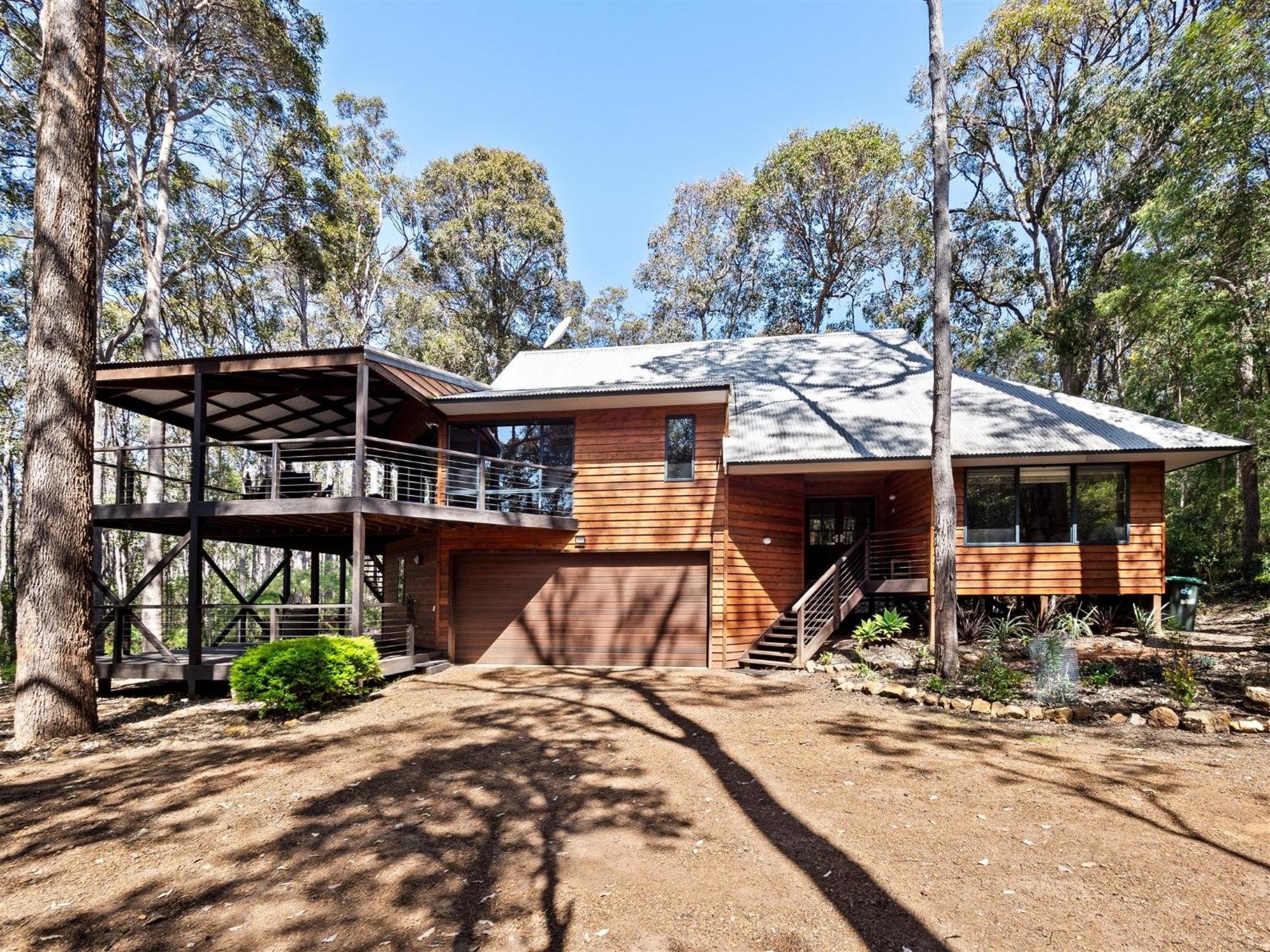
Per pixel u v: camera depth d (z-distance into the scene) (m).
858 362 17.22
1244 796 5.29
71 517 8.51
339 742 7.66
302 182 20.56
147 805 5.79
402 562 15.98
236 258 21.88
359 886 4.19
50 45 8.70
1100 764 6.20
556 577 13.62
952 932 3.49
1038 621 13.15
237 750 7.50
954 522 9.81
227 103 18.73
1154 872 4.08
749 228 29.70
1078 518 12.56
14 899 4.18
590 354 18.73
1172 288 16.67
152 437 17.52
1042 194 24.58
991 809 5.15
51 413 8.47
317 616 16.42
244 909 3.95
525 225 32.72
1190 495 24.16
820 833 4.82
